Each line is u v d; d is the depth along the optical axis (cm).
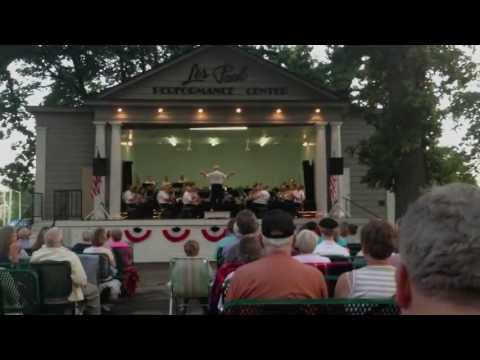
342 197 2116
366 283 396
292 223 371
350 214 2317
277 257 367
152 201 2059
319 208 2027
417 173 1850
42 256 645
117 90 2003
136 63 3456
